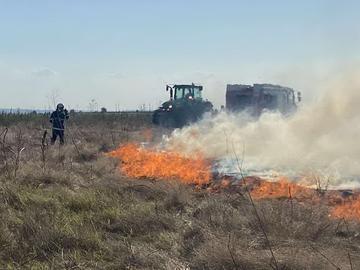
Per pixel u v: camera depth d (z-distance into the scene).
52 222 6.85
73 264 5.68
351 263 5.51
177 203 8.52
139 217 7.37
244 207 7.88
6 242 6.18
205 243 6.11
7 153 14.05
